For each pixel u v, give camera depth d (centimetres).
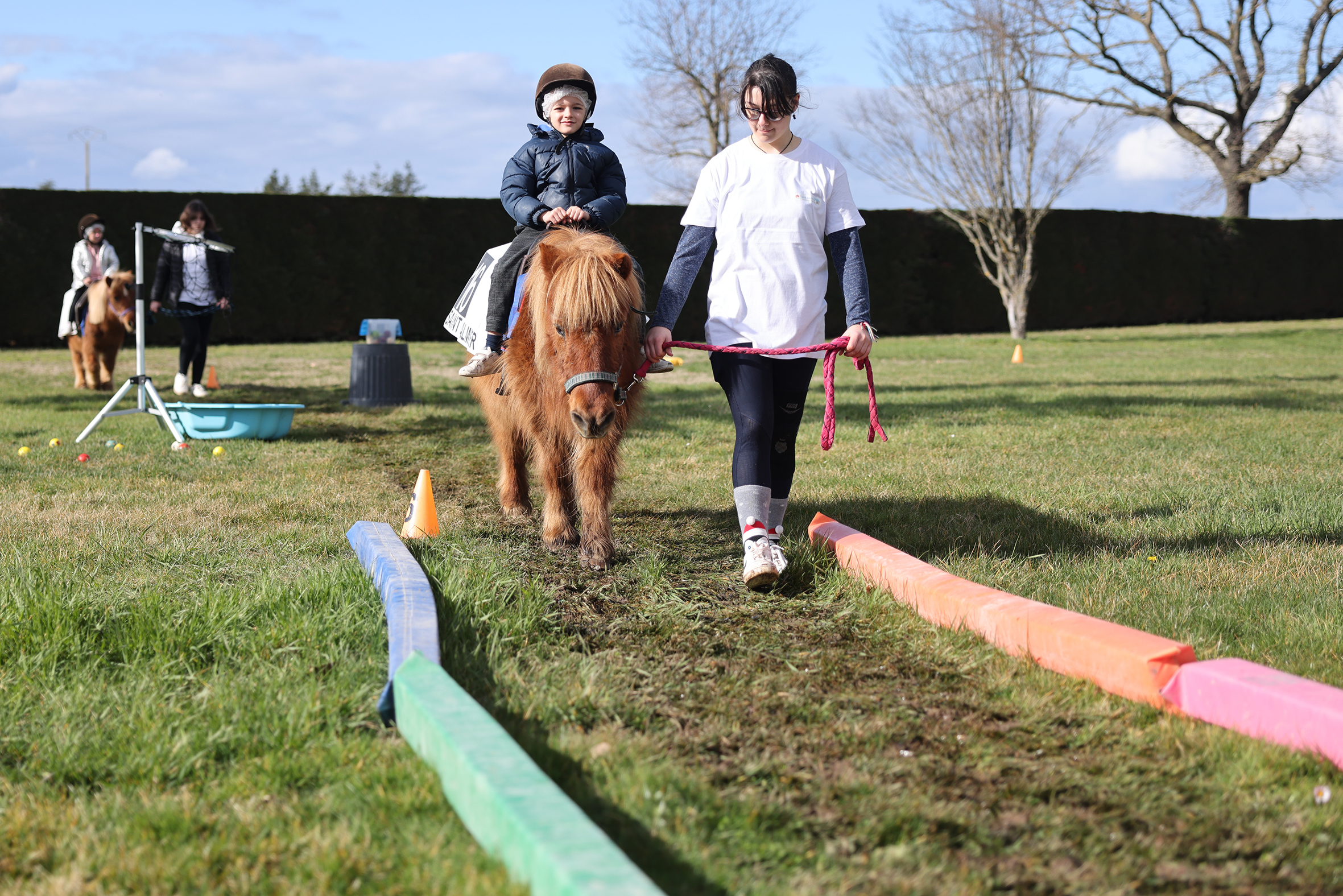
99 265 1213
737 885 192
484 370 489
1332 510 521
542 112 497
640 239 2497
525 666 312
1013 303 2461
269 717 261
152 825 212
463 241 2380
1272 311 3067
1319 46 2881
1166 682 276
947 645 333
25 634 312
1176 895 192
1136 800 229
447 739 217
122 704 271
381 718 266
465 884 186
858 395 1128
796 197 380
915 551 463
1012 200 2423
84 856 200
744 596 398
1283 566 419
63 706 269
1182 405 1012
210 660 313
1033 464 684
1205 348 2002
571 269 373
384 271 2330
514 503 549
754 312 380
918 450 750
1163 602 369
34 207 2023
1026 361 1692
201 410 784
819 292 388
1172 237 2920
